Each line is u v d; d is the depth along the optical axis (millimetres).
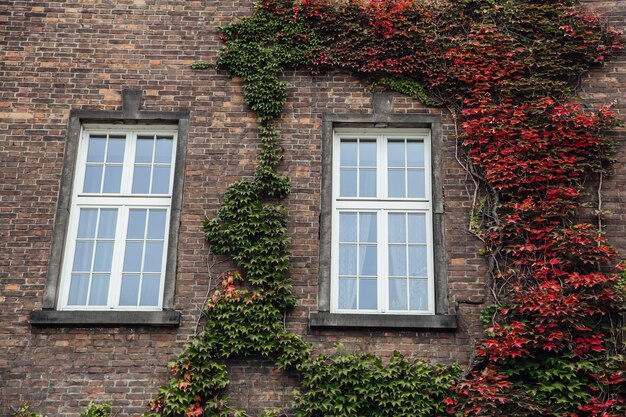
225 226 9695
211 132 10281
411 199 10133
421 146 10445
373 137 10469
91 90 10477
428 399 8836
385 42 10625
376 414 8820
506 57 10523
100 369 9125
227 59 10625
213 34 10805
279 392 9039
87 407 8938
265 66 10578
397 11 10734
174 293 9461
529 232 9633
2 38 10680
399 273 9781
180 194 9938
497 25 10711
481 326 9312
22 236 9711
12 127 10234
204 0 10977
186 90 10516
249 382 9078
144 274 9742
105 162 10297
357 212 10078
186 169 10070
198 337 9180
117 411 8953
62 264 9703
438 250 9695
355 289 9703
